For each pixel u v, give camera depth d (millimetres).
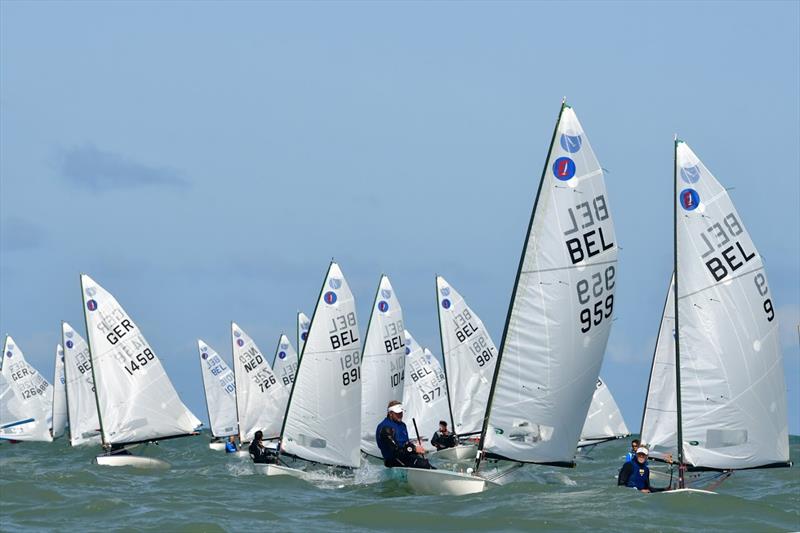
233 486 80438
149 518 59750
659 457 102938
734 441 64188
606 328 67500
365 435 118250
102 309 115438
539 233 66250
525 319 66625
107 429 114625
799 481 86750
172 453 152375
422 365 143125
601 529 54750
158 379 117312
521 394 67000
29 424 179250
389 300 120312
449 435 127750
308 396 91875
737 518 58156
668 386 109188
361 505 62938
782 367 65250
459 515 59000
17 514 61969
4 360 178750
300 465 97812
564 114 66062
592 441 137875
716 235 63969
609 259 67062
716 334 63906
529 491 67625
